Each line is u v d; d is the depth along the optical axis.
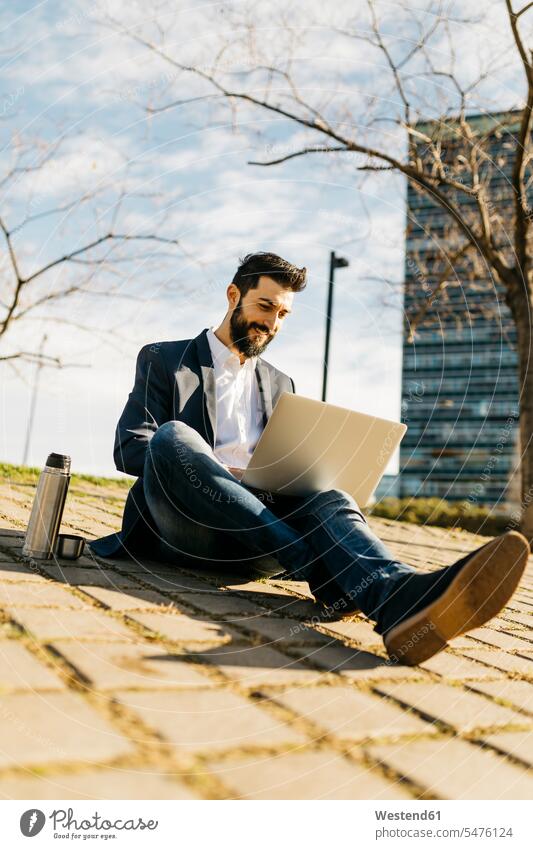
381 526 6.78
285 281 2.58
